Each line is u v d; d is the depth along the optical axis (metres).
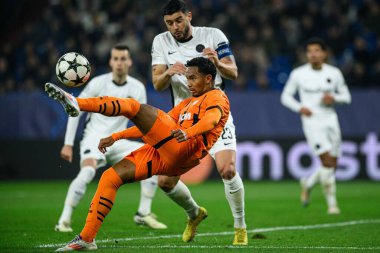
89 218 18.41
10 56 58.53
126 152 28.08
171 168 19.12
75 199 25.67
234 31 60.03
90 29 60.66
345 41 59.44
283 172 52.53
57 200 38.88
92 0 63.66
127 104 18.22
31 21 64.62
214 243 21.28
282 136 52.47
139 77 56.66
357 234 24.27
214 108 19.00
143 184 26.64
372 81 56.00
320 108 34.81
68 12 61.53
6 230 25.44
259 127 52.59
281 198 40.28
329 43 59.22
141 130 18.70
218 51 22.61
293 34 60.44
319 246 20.72
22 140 52.38
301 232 24.95
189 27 22.52
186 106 20.16
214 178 53.41
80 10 63.44
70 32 60.78
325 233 24.59
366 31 61.94
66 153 26.36
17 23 64.12
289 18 62.22
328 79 35.03
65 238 22.94
